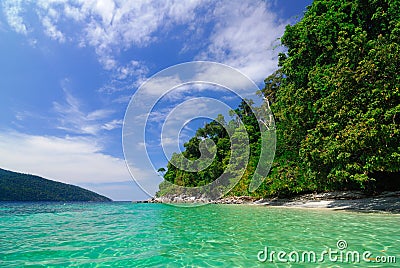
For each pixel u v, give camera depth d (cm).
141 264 608
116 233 1069
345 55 1372
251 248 720
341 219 1168
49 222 1545
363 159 1290
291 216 1399
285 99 1841
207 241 846
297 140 1895
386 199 1694
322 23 1570
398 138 1206
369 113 1212
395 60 1208
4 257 687
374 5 1479
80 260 650
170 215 1886
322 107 1416
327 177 1518
